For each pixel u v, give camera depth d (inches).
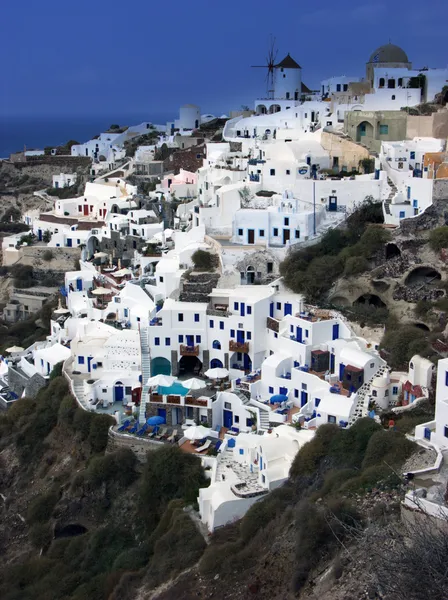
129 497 2792.8
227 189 4220.0
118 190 6008.9
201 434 2834.6
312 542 1843.0
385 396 2721.5
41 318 4817.9
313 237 3789.4
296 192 3988.7
